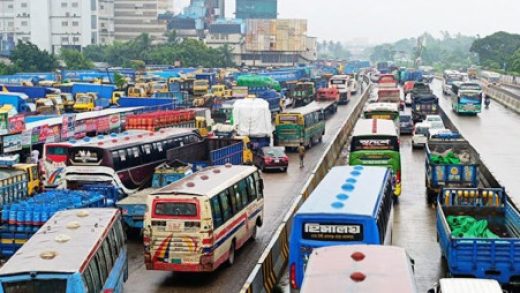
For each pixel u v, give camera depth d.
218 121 72.12
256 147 51.00
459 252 21.02
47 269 15.87
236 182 26.31
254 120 53.09
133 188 33.69
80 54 165.62
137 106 70.62
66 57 162.12
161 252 22.89
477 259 20.91
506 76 158.00
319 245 18.59
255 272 20.19
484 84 135.00
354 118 76.62
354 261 14.79
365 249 15.54
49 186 32.41
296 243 18.81
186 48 199.75
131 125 46.00
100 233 18.77
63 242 17.88
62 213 20.94
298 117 56.31
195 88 101.62
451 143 39.91
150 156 35.41
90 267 17.00
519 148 57.28
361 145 35.25
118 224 21.12
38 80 102.44
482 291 15.55
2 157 33.44
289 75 136.88
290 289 18.92
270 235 29.67
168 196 22.84
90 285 16.78
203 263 22.77
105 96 86.69
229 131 53.19
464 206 26.88
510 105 96.12
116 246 20.45
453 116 85.00
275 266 23.31
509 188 39.94
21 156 43.00
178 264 22.83
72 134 48.81
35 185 32.53
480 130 70.19
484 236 22.77
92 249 17.45
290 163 51.53
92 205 26.66
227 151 40.78
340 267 14.49
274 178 45.06
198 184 24.53
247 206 27.38
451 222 25.52
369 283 13.66
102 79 113.31
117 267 20.14
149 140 35.62
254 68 191.25
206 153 41.47
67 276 15.80
